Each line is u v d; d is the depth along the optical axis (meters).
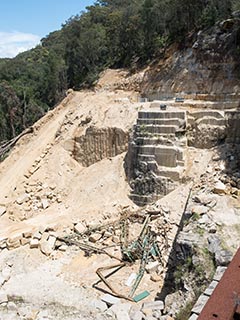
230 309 8.55
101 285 20.42
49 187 33.09
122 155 32.31
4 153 46.09
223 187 22.80
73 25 65.56
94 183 31.31
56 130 41.94
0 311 18.62
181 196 25.27
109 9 76.62
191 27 43.56
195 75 38.16
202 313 8.75
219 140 27.47
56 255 23.78
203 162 26.66
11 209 30.62
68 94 49.84
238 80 34.00
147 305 17.53
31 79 80.75
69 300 19.27
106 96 44.47
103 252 23.36
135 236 24.28
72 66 60.22
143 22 49.75
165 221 23.91
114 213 27.28
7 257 23.69
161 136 28.25
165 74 41.72
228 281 9.30
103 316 17.55
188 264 17.11
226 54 36.00
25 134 46.22
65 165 35.41
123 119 34.03
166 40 47.09
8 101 62.09
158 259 21.81
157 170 27.39
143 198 27.80
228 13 39.72
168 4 47.31
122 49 53.31
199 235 18.33
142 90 43.28
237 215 20.20
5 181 36.25
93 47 57.56
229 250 16.66
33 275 22.03
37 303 19.25
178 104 31.97
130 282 20.39
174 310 15.69
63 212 29.61
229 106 29.19
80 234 25.58
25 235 25.39
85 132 35.72
